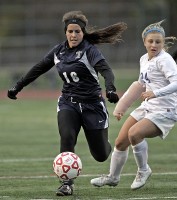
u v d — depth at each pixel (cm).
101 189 2567
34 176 2969
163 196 2381
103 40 2450
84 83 2431
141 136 2402
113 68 12725
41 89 10506
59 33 13875
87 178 2906
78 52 2402
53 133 5072
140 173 2481
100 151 2489
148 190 2528
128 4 14088
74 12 2416
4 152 3953
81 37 2405
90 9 14262
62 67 2430
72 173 2353
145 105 2447
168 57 2383
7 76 11788
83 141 4541
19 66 12694
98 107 2458
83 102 2441
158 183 2711
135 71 12219
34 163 3450
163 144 4328
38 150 4047
